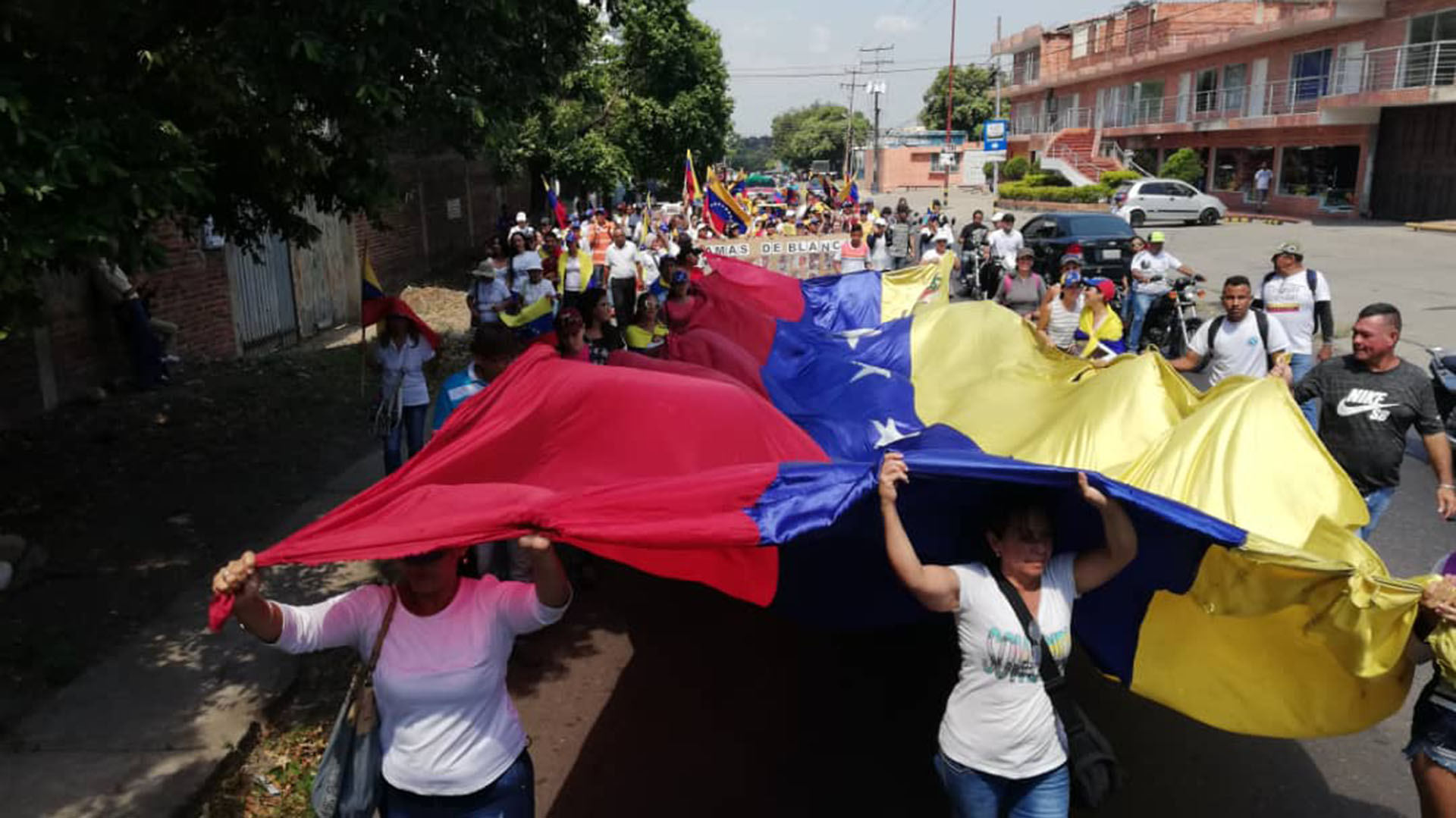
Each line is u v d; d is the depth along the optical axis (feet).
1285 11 112.16
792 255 53.26
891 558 10.80
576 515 10.23
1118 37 162.20
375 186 21.31
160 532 24.62
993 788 10.89
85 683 17.61
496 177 88.48
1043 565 10.84
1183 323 44.27
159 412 35.06
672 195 151.74
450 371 42.78
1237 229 102.47
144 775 14.94
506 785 10.61
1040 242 65.82
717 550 12.48
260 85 18.40
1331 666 11.59
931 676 18.51
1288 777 15.34
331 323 55.93
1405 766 15.67
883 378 20.42
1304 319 28.02
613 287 52.13
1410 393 18.02
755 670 18.84
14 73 16.11
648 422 12.81
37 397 33.68
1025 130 210.38
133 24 18.02
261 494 27.53
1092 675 18.37
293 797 15.02
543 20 23.38
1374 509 18.67
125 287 36.55
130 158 16.39
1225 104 130.82
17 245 14.69
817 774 15.52
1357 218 107.45
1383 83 102.42
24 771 15.01
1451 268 68.59
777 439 14.05
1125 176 138.21
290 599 21.29
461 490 10.92
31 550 22.49
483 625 10.41
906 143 288.30
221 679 17.79
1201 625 12.17
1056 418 17.25
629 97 103.24
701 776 15.52
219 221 26.40
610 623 20.85
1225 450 13.46
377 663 10.32
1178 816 14.42
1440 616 10.24
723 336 22.58
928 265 28.14
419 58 20.43
